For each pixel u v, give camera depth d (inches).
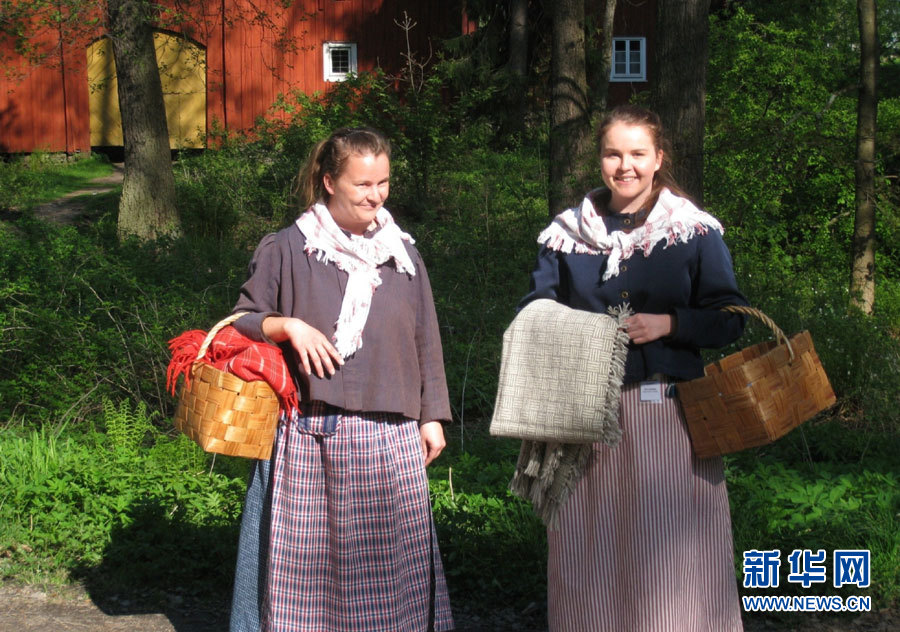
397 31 908.6
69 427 273.1
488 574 170.2
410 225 507.8
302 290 125.1
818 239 581.9
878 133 510.0
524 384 119.3
